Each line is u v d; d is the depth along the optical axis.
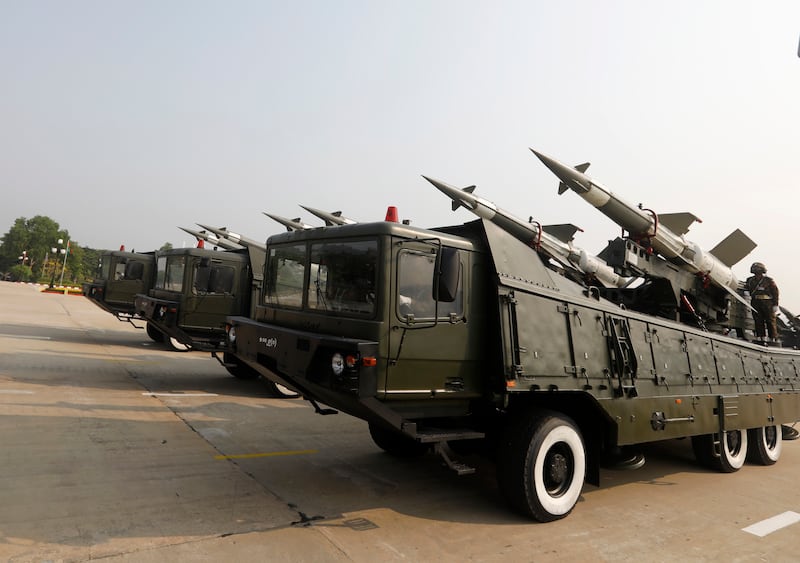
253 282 10.80
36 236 96.44
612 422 5.08
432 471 5.68
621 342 5.38
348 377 3.77
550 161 6.87
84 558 3.22
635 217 6.91
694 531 4.55
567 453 4.74
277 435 6.68
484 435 4.40
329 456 5.98
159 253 11.57
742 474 6.73
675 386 5.93
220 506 4.23
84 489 4.33
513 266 4.72
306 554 3.52
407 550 3.71
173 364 11.97
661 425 5.61
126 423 6.51
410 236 4.12
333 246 4.45
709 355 6.60
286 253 5.07
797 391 8.16
